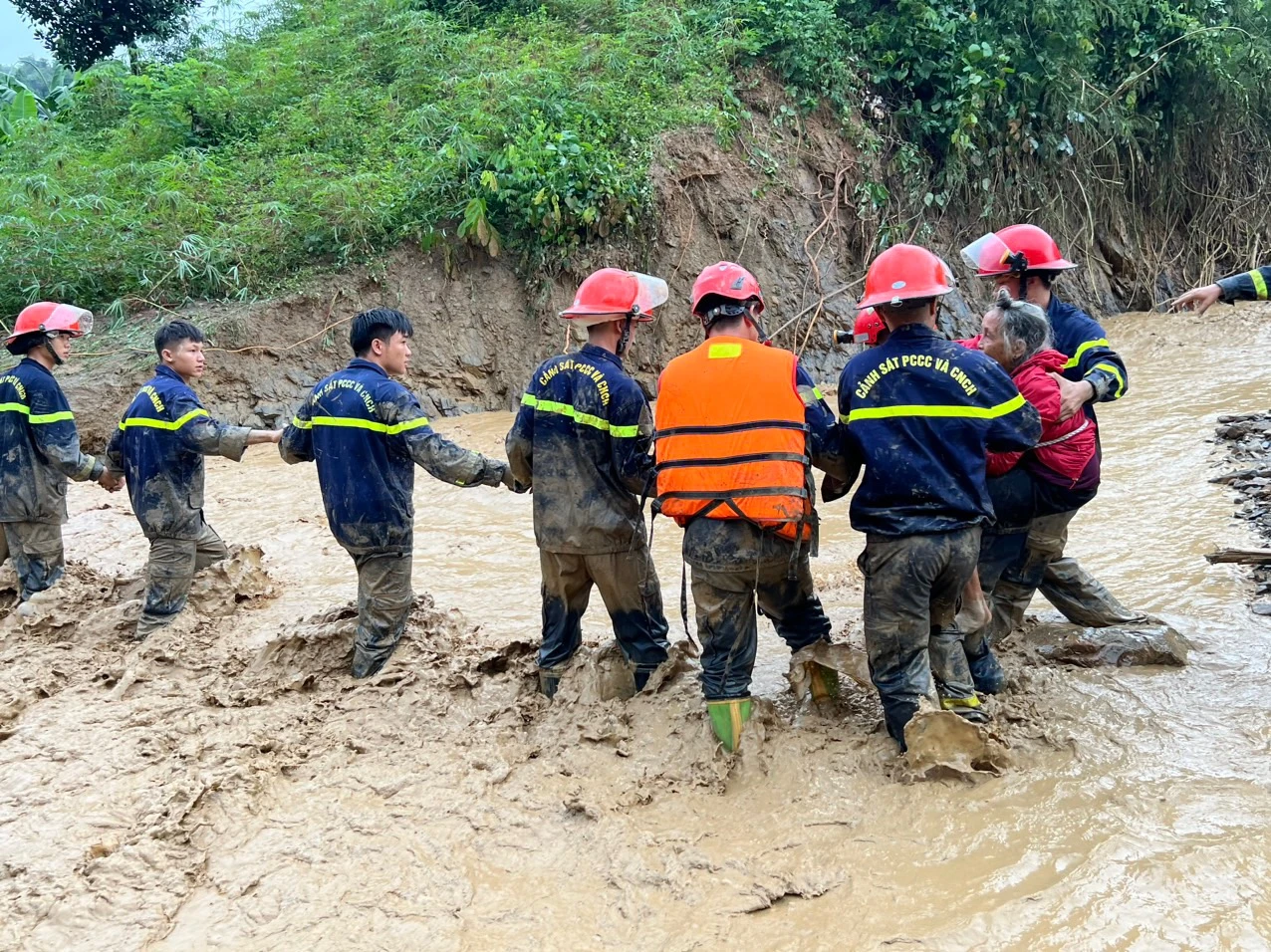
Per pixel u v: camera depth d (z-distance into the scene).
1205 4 14.93
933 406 3.59
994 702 3.99
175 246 10.99
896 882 3.02
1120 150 14.83
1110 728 3.83
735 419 3.66
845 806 3.43
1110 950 2.67
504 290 11.23
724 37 12.98
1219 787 3.40
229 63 14.37
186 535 5.25
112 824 3.45
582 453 4.07
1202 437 8.21
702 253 11.66
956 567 3.62
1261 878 2.91
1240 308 13.08
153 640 5.01
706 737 3.80
